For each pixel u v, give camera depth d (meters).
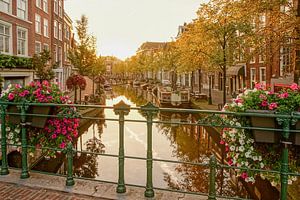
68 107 3.96
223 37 17.53
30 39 21.17
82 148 13.27
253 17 12.84
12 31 18.47
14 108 4.09
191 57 21.11
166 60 36.84
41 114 3.93
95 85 43.88
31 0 21.28
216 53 18.28
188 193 3.52
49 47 27.45
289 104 3.17
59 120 4.07
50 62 27.98
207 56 19.84
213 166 3.20
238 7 12.81
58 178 4.00
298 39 11.39
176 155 11.81
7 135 4.20
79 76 24.58
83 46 27.14
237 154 3.30
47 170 8.59
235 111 3.28
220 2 16.31
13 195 3.50
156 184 8.57
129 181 8.64
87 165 10.42
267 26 12.23
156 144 13.80
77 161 10.91
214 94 33.16
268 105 3.18
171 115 24.56
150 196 3.42
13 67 17.23
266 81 23.36
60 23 32.53
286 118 2.84
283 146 2.93
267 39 12.26
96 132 17.34
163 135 16.17
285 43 12.15
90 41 27.88
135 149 12.95
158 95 31.61
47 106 3.94
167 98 27.39
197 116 20.72
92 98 28.73
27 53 20.75
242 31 16.20
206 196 3.42
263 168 3.23
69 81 24.19
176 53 27.27
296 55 11.38
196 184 8.49
